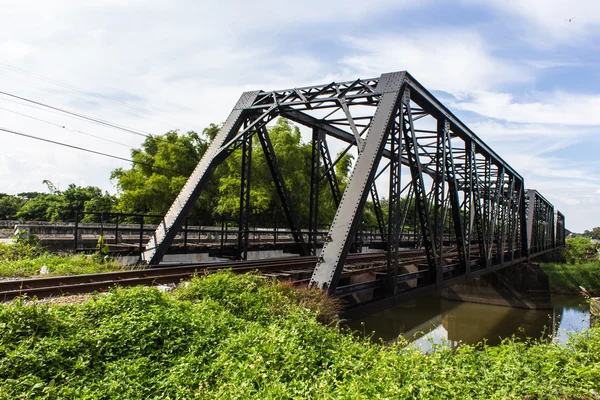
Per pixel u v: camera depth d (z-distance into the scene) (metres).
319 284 9.52
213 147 13.99
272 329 7.00
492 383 6.91
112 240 17.78
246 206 15.04
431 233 13.49
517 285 35.97
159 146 37.84
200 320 7.18
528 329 27.31
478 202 20.62
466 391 6.38
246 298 8.51
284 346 6.41
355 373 6.15
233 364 5.91
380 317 27.52
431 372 6.52
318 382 5.68
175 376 5.53
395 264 11.56
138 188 34.19
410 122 12.52
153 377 5.52
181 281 10.03
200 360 6.02
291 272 11.73
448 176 16.19
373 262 15.04
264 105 14.11
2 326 5.59
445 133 15.23
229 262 13.69
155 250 12.43
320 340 7.02
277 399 5.12
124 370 5.49
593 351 8.50
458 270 17.03
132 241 18.61
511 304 35.97
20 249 14.10
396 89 11.45
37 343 5.47
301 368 6.04
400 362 6.54
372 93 11.80
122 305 7.05
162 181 34.12
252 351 6.31
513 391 6.57
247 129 13.61
